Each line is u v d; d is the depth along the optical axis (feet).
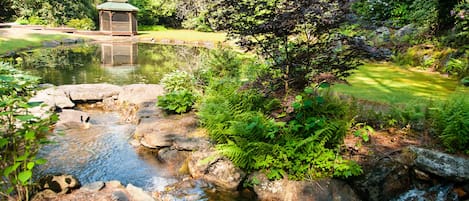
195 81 22.82
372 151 12.59
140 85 25.27
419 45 29.53
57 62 40.88
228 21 15.53
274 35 14.87
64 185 11.34
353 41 14.33
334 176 11.96
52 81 30.68
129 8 72.38
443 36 28.73
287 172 12.50
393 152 12.44
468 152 11.63
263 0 14.94
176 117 18.45
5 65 20.81
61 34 62.34
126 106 22.62
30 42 51.01
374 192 11.60
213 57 25.41
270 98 16.31
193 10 76.64
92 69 37.29
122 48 55.88
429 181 11.75
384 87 20.66
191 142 15.20
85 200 10.82
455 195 11.11
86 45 57.57
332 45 14.64
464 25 27.48
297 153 12.46
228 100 16.57
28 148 10.16
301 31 14.48
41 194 10.94
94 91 24.38
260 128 13.55
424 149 12.07
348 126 13.01
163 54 49.73
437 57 26.89
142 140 16.66
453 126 11.90
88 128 19.17
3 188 11.22
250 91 17.02
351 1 13.89
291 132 13.38
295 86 15.35
